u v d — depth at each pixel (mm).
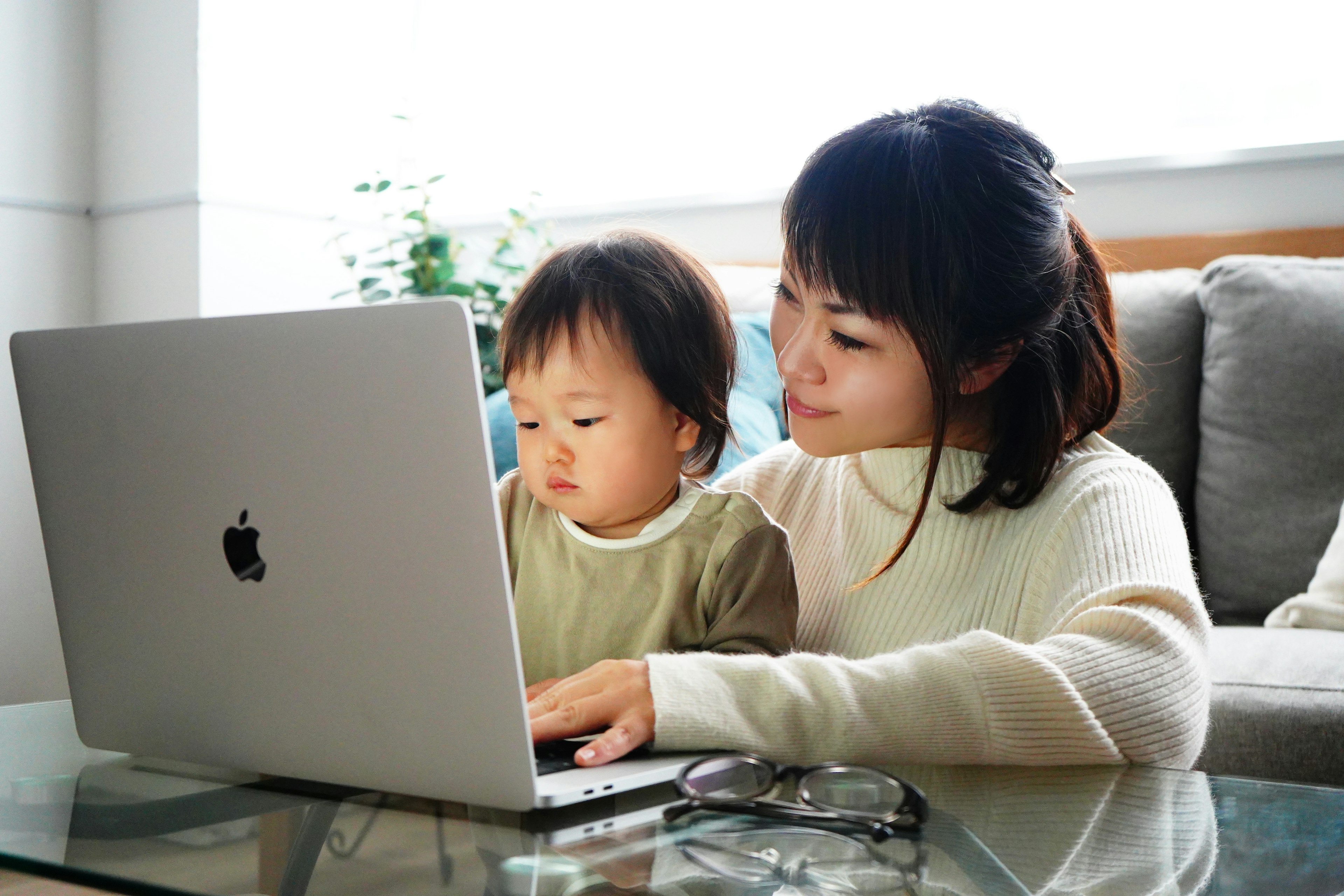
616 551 921
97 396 667
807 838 575
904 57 2404
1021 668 685
